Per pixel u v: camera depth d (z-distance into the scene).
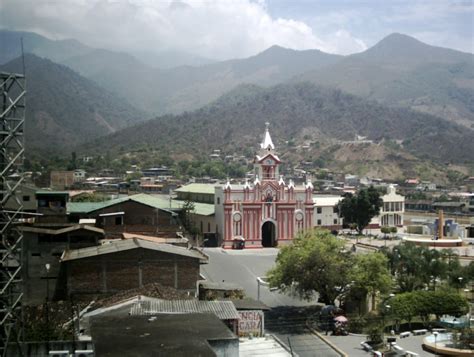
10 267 54.38
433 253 89.00
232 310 58.16
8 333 47.28
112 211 100.69
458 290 86.12
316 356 63.81
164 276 68.19
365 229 174.50
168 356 40.12
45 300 69.00
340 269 78.44
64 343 49.72
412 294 76.81
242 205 134.25
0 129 49.97
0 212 50.47
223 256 123.00
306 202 138.75
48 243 74.50
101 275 66.94
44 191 87.50
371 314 76.81
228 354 44.56
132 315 51.41
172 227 100.75
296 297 87.56
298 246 82.56
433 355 66.06
